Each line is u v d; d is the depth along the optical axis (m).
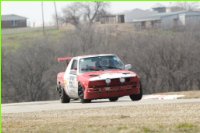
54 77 144.50
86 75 38.53
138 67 140.00
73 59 41.44
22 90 145.00
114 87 37.69
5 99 144.50
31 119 27.33
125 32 152.88
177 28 154.12
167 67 140.88
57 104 40.66
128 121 24.62
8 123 25.91
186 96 40.94
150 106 30.88
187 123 23.23
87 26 152.75
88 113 29.03
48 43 147.75
